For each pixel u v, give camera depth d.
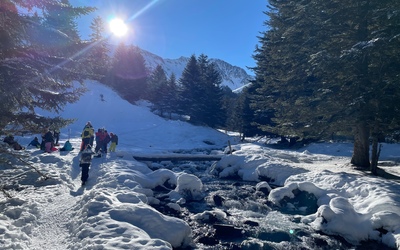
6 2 6.86
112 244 5.18
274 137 37.06
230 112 71.50
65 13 8.18
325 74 15.42
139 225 6.64
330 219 8.66
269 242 7.94
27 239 5.74
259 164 16.78
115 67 65.44
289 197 11.67
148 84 70.44
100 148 18.61
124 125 44.88
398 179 12.40
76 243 5.60
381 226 8.27
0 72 6.94
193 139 41.47
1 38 7.18
